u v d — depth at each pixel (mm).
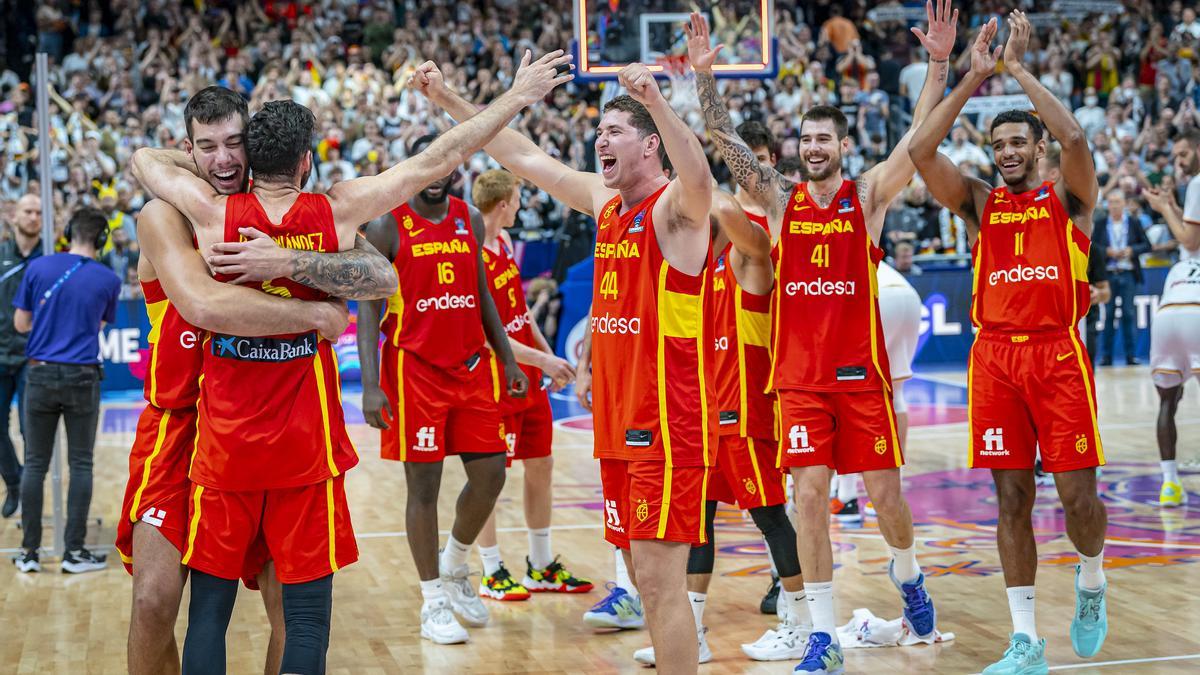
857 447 4594
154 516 3350
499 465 5219
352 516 7672
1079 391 4391
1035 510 7465
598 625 5199
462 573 5270
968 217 4676
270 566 3555
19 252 7445
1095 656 4621
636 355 3580
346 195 3275
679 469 3547
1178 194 14461
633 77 3186
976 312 4594
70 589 6004
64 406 6402
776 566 4793
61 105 16062
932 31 4508
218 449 3205
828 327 4582
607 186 3650
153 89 17250
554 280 14500
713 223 4594
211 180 3311
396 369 5055
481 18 18406
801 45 17953
